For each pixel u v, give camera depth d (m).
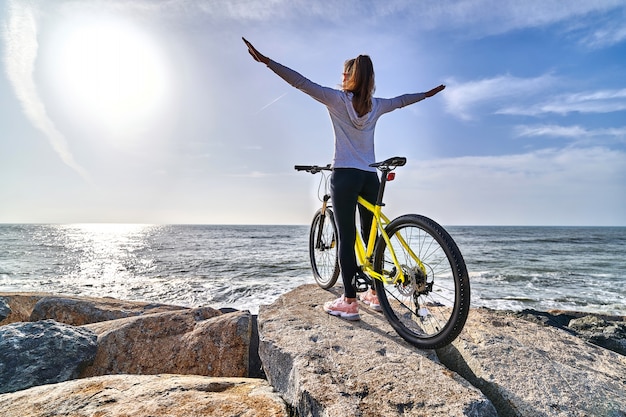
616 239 63.12
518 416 2.01
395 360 2.31
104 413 1.82
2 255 30.61
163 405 1.90
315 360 2.25
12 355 2.96
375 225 3.07
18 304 6.02
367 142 3.11
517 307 12.17
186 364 3.40
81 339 3.36
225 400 2.00
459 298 2.27
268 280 16.81
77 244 45.88
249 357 3.67
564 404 2.01
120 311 5.56
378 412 1.75
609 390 2.16
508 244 47.44
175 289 14.95
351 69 3.00
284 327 2.86
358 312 3.21
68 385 2.15
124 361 3.38
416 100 3.35
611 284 16.84
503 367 2.37
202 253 31.58
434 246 2.51
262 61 2.73
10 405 1.93
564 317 7.64
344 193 3.01
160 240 54.28
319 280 4.36
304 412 1.92
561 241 55.47
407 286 2.67
